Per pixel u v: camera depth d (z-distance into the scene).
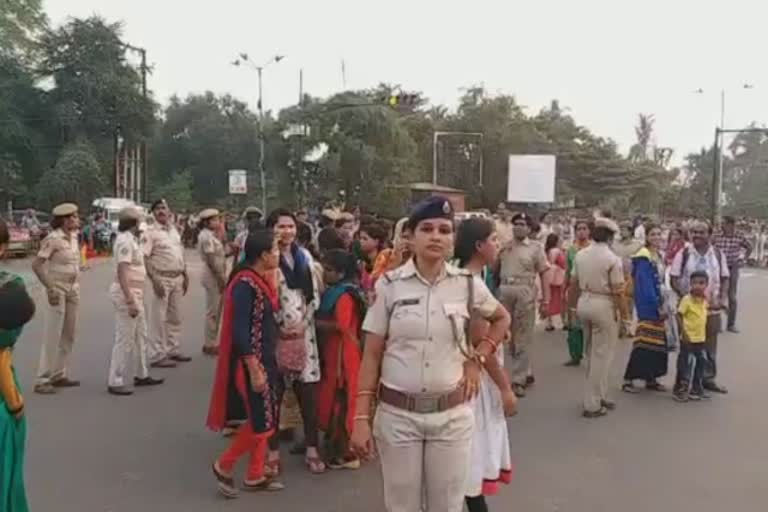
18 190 46.53
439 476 3.81
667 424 7.96
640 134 111.12
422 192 31.53
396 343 3.79
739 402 8.95
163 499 5.73
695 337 8.98
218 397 5.79
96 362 10.56
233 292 5.66
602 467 6.56
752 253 34.62
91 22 48.16
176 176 73.62
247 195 68.31
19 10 48.41
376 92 64.06
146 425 7.59
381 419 3.84
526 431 7.64
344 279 6.48
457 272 3.88
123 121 48.81
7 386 4.47
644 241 11.81
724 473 6.46
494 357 4.43
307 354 6.19
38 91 48.00
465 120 73.56
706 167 100.75
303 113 57.16
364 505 5.64
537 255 9.28
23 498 4.60
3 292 4.43
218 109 83.06
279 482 6.02
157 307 10.30
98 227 37.12
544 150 73.19
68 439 7.13
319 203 53.25
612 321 8.15
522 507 5.65
